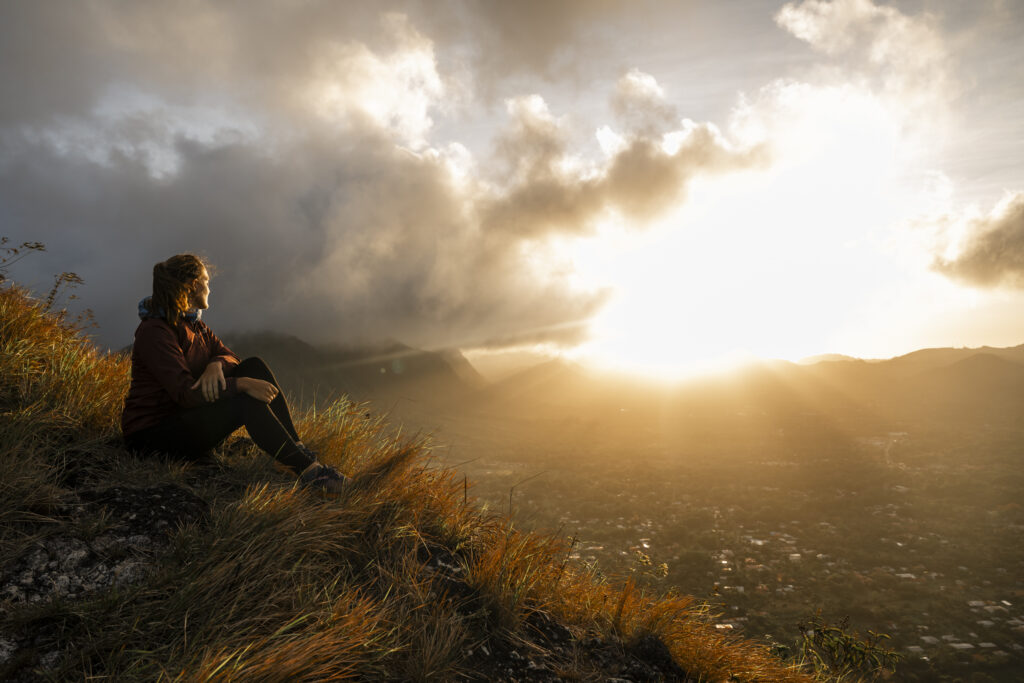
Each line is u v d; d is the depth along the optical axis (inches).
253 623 78.1
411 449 126.2
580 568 140.9
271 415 111.4
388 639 86.1
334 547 99.2
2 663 64.7
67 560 79.5
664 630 124.4
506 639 101.7
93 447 106.0
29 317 137.9
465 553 120.7
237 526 92.4
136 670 67.2
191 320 116.4
